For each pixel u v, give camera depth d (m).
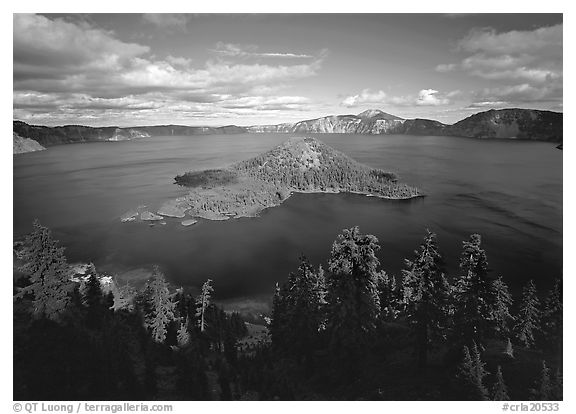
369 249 39.38
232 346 56.03
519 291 101.25
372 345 45.75
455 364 38.59
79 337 42.47
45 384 35.25
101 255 131.62
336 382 41.00
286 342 48.94
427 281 38.25
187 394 39.62
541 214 187.62
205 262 126.75
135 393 37.12
